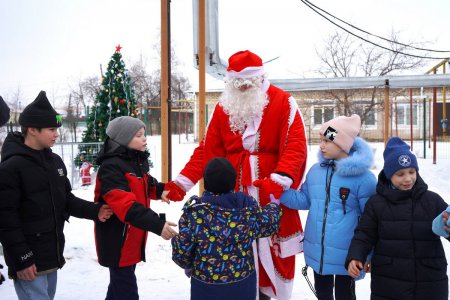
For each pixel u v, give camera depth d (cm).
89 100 3597
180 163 1398
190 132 3991
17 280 265
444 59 1520
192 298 253
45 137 269
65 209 295
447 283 248
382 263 252
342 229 279
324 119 2419
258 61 311
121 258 292
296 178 298
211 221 242
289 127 304
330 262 279
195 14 712
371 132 2595
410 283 244
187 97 3847
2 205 252
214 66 778
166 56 652
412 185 256
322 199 288
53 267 273
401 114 2656
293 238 305
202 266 246
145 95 3581
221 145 329
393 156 254
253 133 308
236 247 246
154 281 406
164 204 681
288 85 1130
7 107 287
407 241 246
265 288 306
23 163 260
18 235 253
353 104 1950
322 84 1123
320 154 305
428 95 2608
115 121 305
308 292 379
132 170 298
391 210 253
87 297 368
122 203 273
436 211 248
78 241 512
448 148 2095
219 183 245
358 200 281
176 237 248
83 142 1029
